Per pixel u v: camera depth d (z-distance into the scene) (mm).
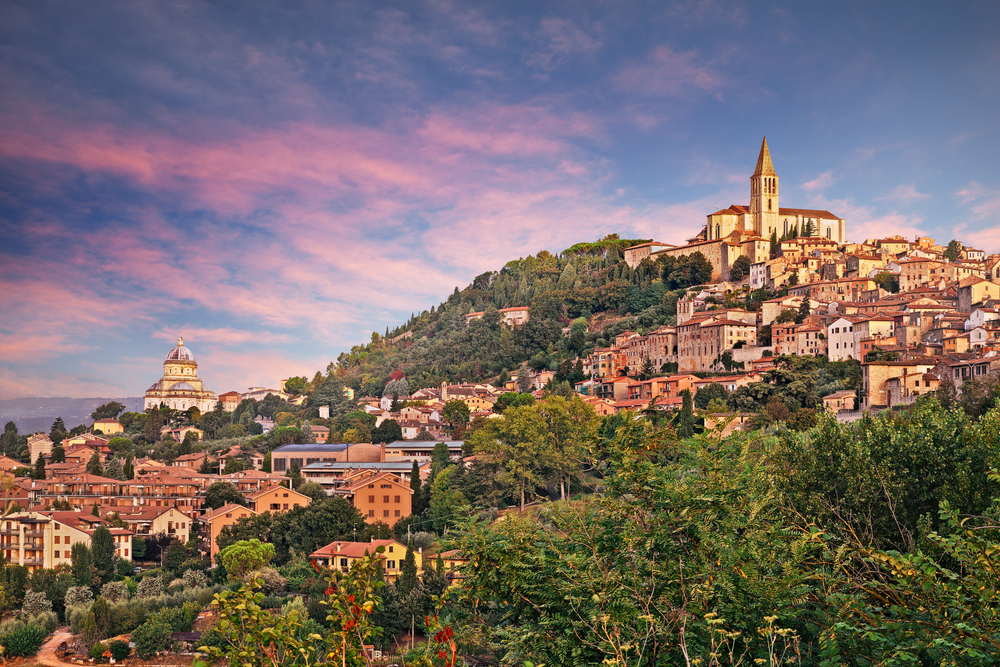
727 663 15492
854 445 40656
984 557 14141
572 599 16109
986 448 38156
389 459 186500
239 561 105500
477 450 135875
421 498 137375
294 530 115312
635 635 15148
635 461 18219
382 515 132250
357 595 14195
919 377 132750
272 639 13812
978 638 12922
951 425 41031
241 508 126938
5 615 97812
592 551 17438
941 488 37500
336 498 120000
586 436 20109
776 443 41688
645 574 16719
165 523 133250
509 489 130000
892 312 173500
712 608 15484
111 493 154750
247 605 14047
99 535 111938
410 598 74250
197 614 96938
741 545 16781
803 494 37375
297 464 180250
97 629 90375
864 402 142750
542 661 16219
